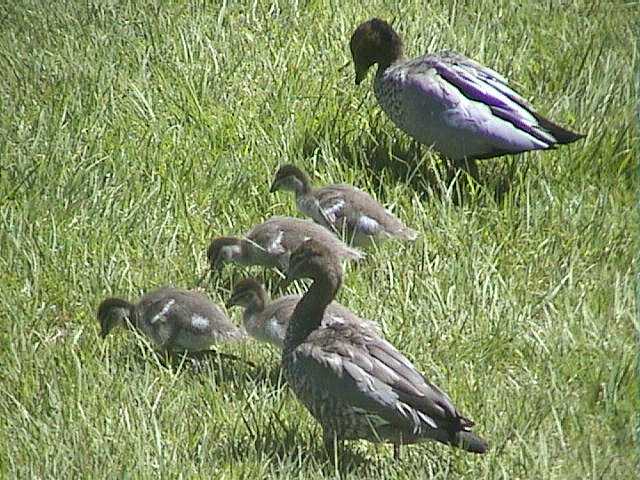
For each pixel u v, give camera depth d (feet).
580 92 53.47
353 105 52.85
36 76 54.19
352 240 45.88
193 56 55.01
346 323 37.78
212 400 39.19
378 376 36.09
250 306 41.42
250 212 47.75
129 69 54.65
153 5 58.34
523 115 48.16
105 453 36.73
